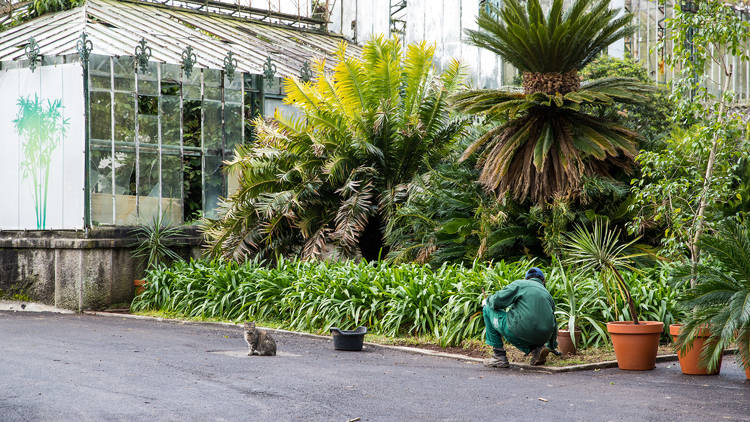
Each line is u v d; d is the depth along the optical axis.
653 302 9.34
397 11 25.55
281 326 11.45
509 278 9.96
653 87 13.04
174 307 13.40
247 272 13.09
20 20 19.91
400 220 14.23
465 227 12.65
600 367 8.02
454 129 15.39
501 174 12.01
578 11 12.63
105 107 14.81
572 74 12.77
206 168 16.31
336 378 7.19
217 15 23.42
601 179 12.17
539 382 7.11
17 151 15.26
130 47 15.78
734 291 7.09
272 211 14.26
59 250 14.48
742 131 8.65
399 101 15.87
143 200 15.27
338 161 14.45
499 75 21.77
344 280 11.13
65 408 5.64
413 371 7.75
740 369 7.96
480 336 9.32
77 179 14.53
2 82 15.40
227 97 16.67
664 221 11.34
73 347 9.26
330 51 23.14
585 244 8.81
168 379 6.99
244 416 5.47
